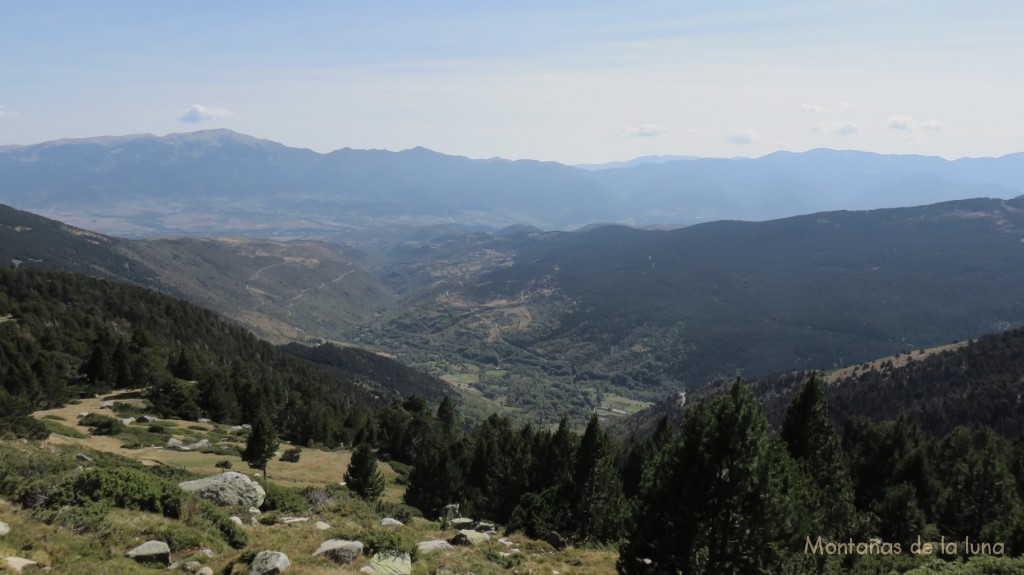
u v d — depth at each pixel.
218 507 26.78
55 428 60.72
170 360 117.00
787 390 172.12
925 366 143.50
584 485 43.34
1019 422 101.56
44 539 17.30
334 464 73.31
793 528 21.39
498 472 69.19
